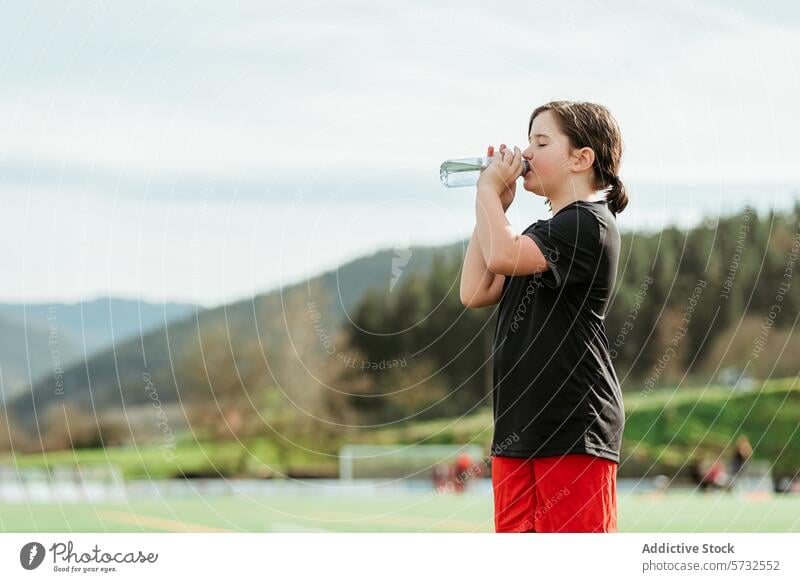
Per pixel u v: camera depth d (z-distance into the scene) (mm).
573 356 2787
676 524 6473
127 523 6426
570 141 3023
